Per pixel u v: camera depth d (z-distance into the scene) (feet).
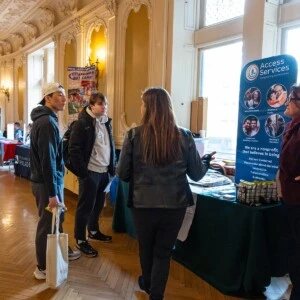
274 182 7.58
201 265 8.55
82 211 9.84
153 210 5.78
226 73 13.14
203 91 14.26
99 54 18.90
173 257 9.57
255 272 7.14
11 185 20.39
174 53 13.66
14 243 10.74
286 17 10.71
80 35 20.51
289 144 6.23
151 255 6.25
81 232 9.93
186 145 5.92
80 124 9.29
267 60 8.19
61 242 7.98
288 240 6.46
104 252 10.14
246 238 7.34
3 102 36.19
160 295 5.91
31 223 12.88
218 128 13.57
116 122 17.19
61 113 22.26
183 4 13.71
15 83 33.83
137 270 8.94
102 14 18.29
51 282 7.81
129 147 5.91
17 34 31.83
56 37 23.88
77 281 8.25
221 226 7.89
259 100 8.42
